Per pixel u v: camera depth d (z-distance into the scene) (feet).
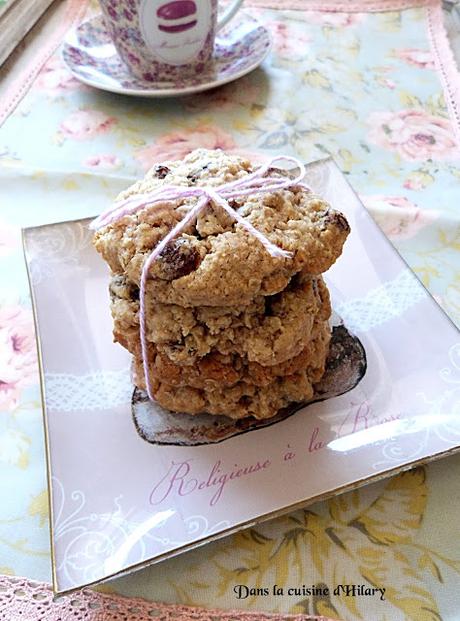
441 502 0.49
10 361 0.62
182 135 0.87
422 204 0.76
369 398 0.54
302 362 0.52
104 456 0.51
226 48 0.97
